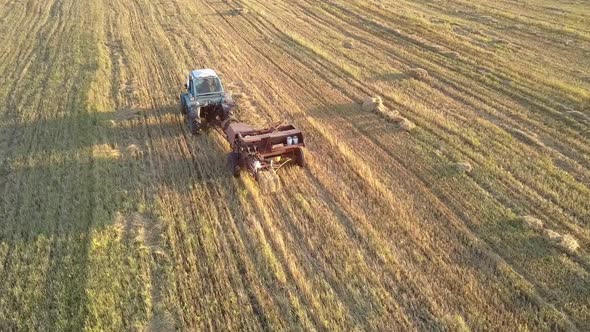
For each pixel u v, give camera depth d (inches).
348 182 550.9
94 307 386.0
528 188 539.2
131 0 1364.4
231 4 1332.4
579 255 438.6
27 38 1074.7
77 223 487.5
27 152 624.1
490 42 1017.5
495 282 408.8
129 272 424.8
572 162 589.6
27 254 446.9
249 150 539.8
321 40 1042.7
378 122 693.9
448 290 400.5
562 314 378.0
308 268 427.2
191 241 461.4
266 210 503.5
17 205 519.8
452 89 800.3
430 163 588.1
